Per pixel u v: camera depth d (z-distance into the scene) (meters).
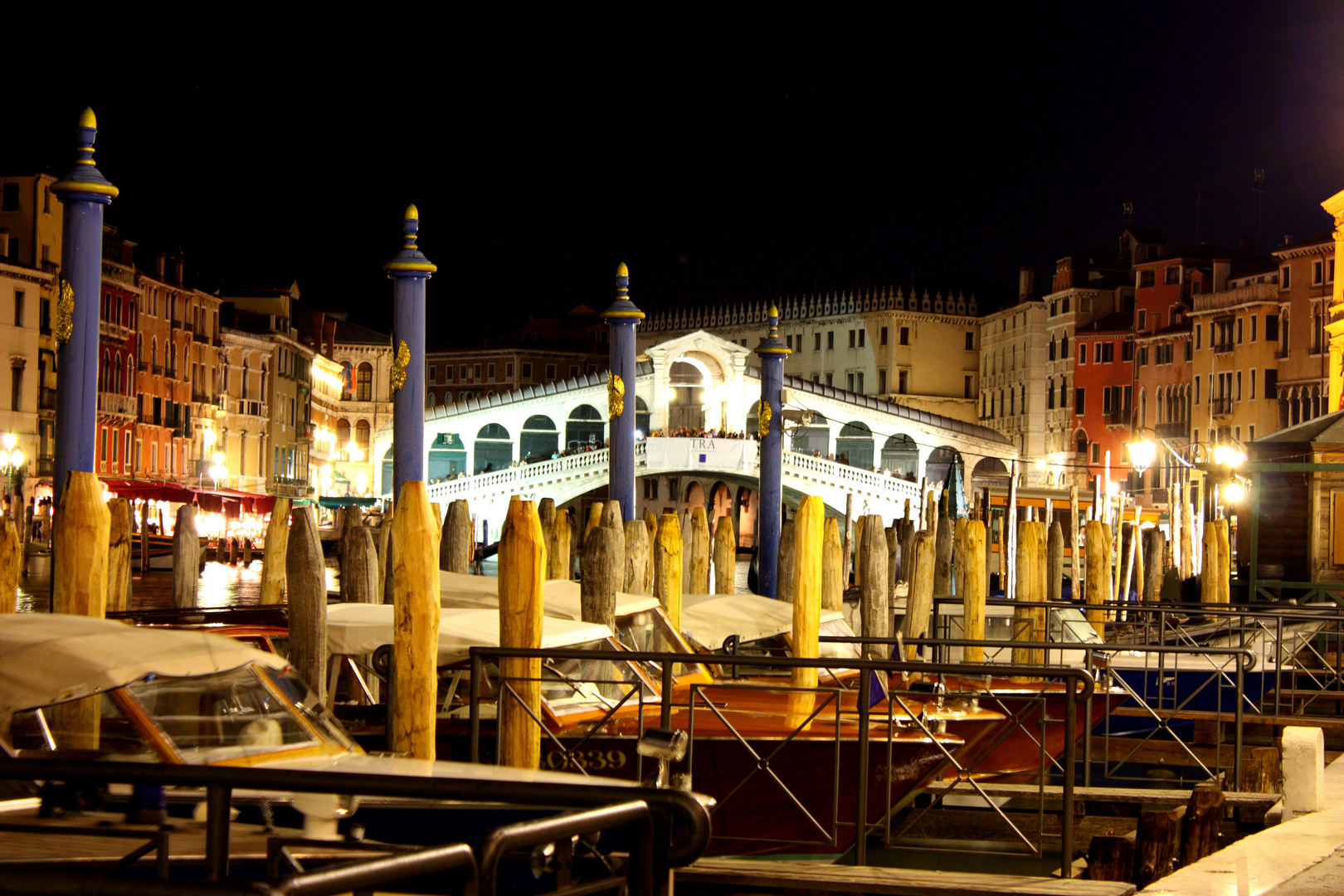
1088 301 90.12
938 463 85.56
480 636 9.64
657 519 20.34
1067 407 91.25
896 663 8.52
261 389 80.19
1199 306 75.44
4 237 52.81
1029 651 17.39
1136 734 15.77
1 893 2.78
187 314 69.94
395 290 14.23
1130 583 27.86
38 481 53.62
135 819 5.88
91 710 6.53
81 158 11.08
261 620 10.39
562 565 17.44
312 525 9.93
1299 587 21.58
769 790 9.91
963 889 7.86
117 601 12.58
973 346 108.19
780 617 15.12
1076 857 11.87
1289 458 23.06
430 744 8.65
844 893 8.16
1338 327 48.47
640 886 3.93
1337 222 49.44
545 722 9.74
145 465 64.19
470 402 82.69
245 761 6.67
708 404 82.62
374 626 10.20
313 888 2.91
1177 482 33.88
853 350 109.00
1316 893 7.31
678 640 12.35
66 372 10.93
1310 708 17.89
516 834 3.48
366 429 103.38
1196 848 9.38
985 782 13.38
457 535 17.62
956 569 27.75
